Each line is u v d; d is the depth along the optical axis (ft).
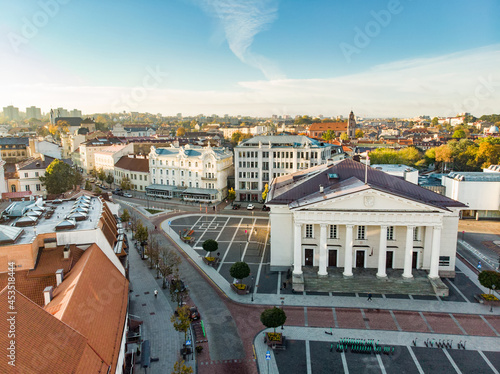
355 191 214.69
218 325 185.78
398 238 231.09
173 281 223.10
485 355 159.94
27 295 143.95
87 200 236.22
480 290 217.77
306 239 239.50
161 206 447.01
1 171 333.01
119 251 204.23
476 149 593.83
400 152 643.86
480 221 367.25
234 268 217.15
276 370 152.76
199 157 470.39
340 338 173.58
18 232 161.07
